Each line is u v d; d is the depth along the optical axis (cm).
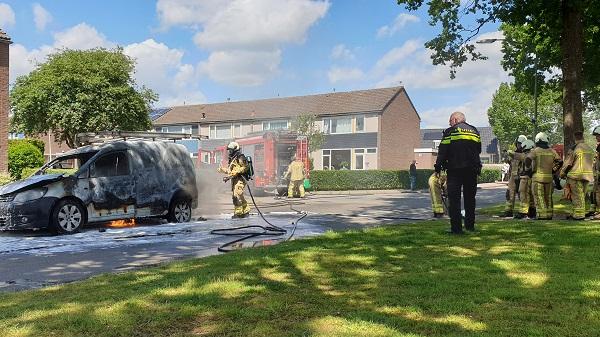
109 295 490
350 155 4862
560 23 1656
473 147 880
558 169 1162
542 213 1150
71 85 3431
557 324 384
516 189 1262
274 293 488
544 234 830
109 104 3472
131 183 1187
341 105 4991
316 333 366
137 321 405
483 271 567
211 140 5528
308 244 794
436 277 541
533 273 551
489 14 1705
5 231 1124
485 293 471
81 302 466
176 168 1283
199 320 407
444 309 423
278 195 2598
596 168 1185
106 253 830
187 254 813
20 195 1032
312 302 455
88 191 1113
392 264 621
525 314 407
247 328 385
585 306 427
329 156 4975
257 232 1051
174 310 433
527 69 2130
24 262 754
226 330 382
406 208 1758
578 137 1145
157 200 1234
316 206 1866
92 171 1134
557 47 1994
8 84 2567
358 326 381
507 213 1275
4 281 625
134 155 1209
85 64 3484
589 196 1419
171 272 604
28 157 2656
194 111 5891
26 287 591
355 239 834
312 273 576
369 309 429
